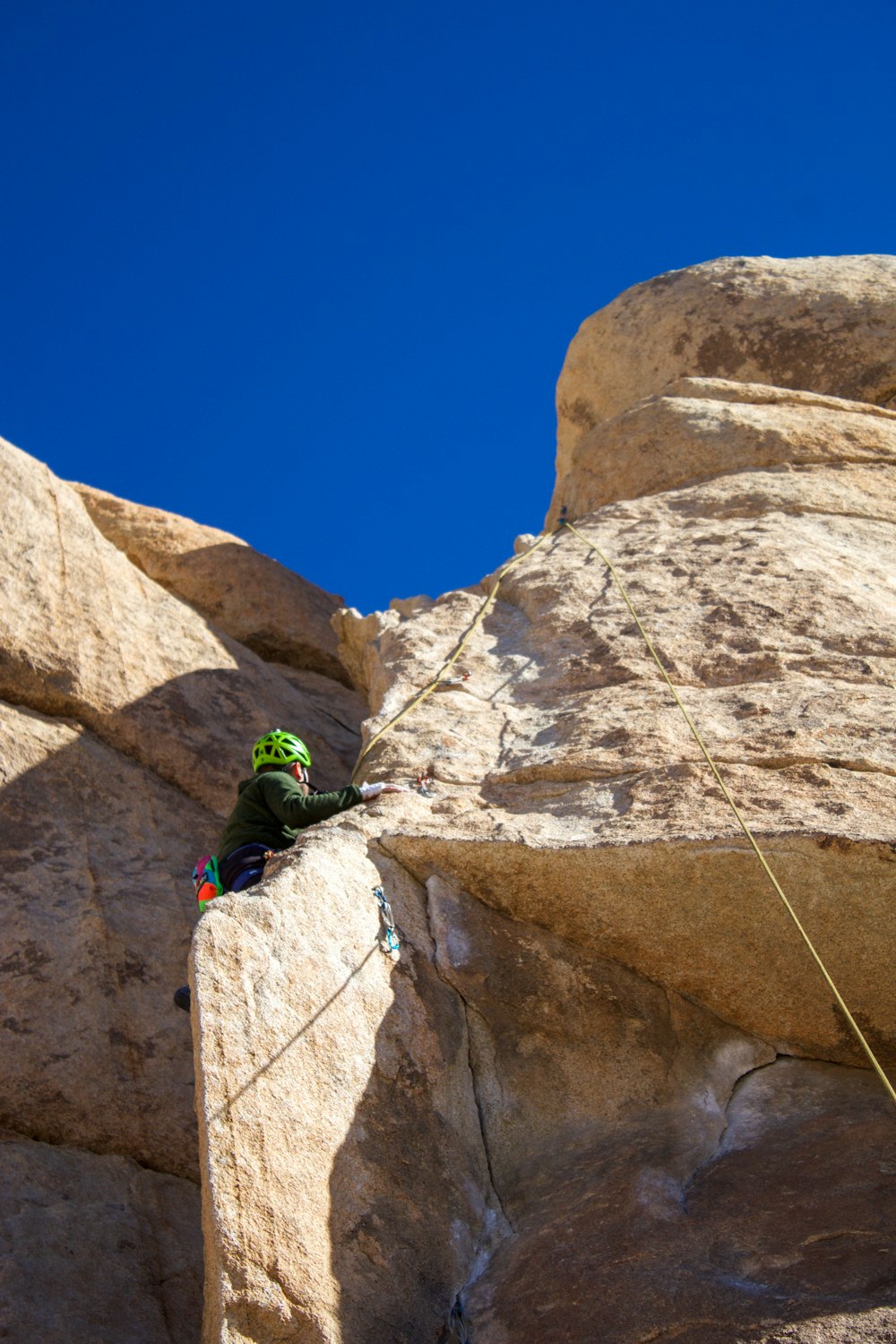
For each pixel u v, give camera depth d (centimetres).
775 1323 358
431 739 664
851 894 485
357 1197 420
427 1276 416
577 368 1267
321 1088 435
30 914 699
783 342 1155
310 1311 379
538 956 528
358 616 1030
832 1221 399
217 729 902
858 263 1240
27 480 950
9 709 826
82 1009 661
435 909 532
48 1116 612
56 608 886
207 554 1170
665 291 1240
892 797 539
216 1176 389
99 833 775
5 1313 509
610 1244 414
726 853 495
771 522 890
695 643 718
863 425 1032
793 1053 513
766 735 604
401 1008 486
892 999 496
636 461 1024
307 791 666
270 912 461
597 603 799
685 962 521
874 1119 452
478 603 863
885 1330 344
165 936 721
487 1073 494
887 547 864
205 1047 411
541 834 545
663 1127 475
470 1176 458
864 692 640
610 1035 508
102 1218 573
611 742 622
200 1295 561
